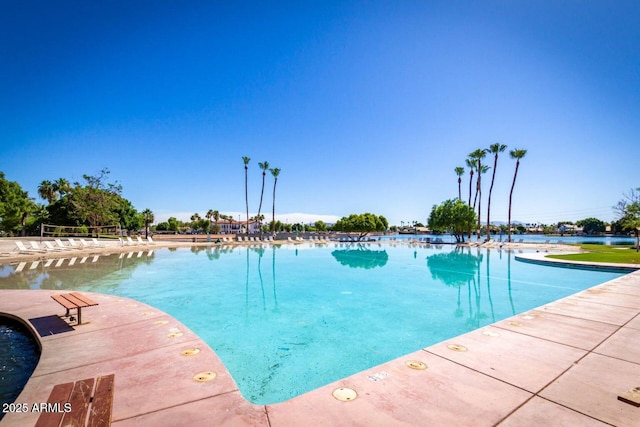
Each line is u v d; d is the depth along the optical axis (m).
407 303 8.68
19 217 44.44
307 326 6.75
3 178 41.88
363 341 5.86
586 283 11.55
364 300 9.06
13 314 5.98
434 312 7.82
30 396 3.09
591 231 78.75
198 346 4.37
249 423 2.61
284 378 4.45
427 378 3.40
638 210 23.72
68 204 42.16
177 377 3.45
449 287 11.01
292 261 18.72
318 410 2.80
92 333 4.89
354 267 16.20
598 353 4.08
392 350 5.45
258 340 5.91
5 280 11.33
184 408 2.84
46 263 15.49
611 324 5.31
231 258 20.09
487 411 2.77
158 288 10.63
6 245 22.34
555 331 4.96
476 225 36.38
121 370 3.63
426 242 35.84
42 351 4.19
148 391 3.15
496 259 19.50
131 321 5.50
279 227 89.81
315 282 11.96
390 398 2.99
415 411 2.78
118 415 2.72
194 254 22.44
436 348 4.27
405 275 13.49
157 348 4.29
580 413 2.74
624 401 2.92
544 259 16.50
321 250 26.45
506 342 4.48
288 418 2.68
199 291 10.24
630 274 10.84
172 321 5.50
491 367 3.67
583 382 3.30
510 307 8.28
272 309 8.07
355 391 3.14
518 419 2.65
